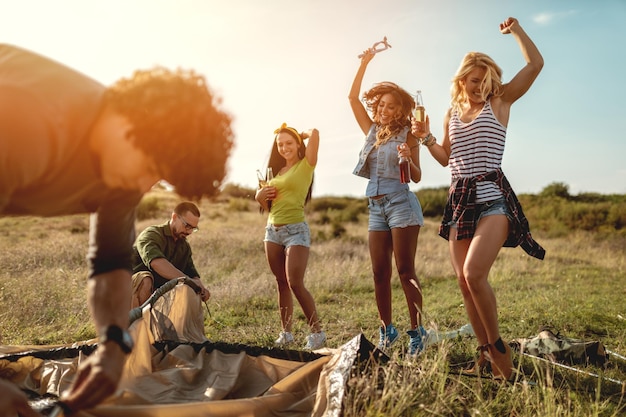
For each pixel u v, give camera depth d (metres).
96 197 2.51
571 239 21.67
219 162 2.07
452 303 7.79
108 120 2.18
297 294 5.59
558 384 4.11
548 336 5.03
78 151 2.24
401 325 6.30
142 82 2.08
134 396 3.42
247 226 21.86
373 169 5.37
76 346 4.14
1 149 2.11
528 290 9.21
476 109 4.31
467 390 3.80
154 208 25.56
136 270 5.61
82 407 2.47
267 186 5.72
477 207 4.14
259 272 10.32
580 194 36.94
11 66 2.27
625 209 29.53
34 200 2.38
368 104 5.52
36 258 10.45
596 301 8.08
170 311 4.63
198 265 11.14
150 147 2.02
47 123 2.14
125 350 2.56
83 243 12.70
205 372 3.92
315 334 5.52
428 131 4.60
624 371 4.59
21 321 6.20
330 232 18.53
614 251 17.30
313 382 3.63
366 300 8.29
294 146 5.77
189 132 2.00
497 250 3.99
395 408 3.08
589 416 3.36
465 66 4.26
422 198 35.38
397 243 5.19
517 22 4.39
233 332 6.23
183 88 2.05
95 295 2.75
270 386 3.83
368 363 3.46
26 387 3.86
